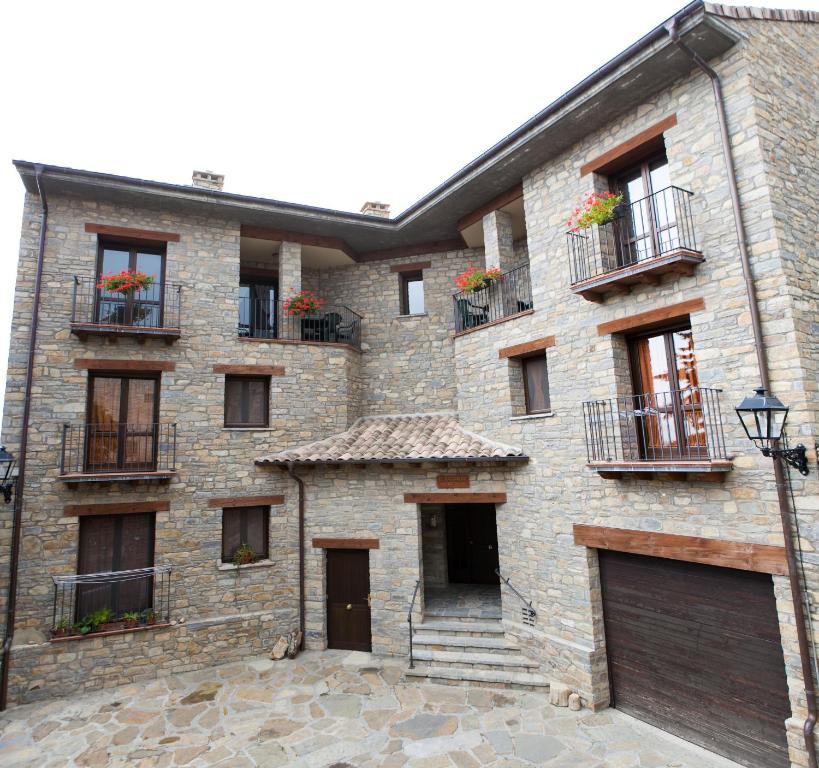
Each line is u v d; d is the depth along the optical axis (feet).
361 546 35.29
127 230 36.29
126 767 23.12
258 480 36.76
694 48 23.03
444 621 33.96
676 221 24.45
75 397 33.63
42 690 29.99
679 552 23.57
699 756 22.49
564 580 28.84
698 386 23.75
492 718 26.09
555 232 30.96
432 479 34.22
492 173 33.42
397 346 43.88
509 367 33.24
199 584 34.50
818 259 22.77
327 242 42.55
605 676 27.14
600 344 27.73
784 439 20.34
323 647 35.47
